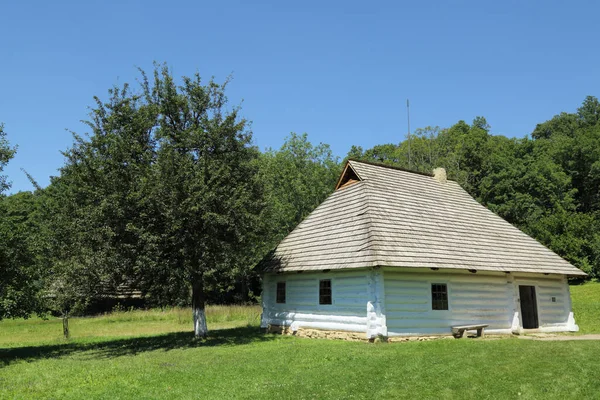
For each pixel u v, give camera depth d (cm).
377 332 1484
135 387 960
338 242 1733
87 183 1656
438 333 1617
